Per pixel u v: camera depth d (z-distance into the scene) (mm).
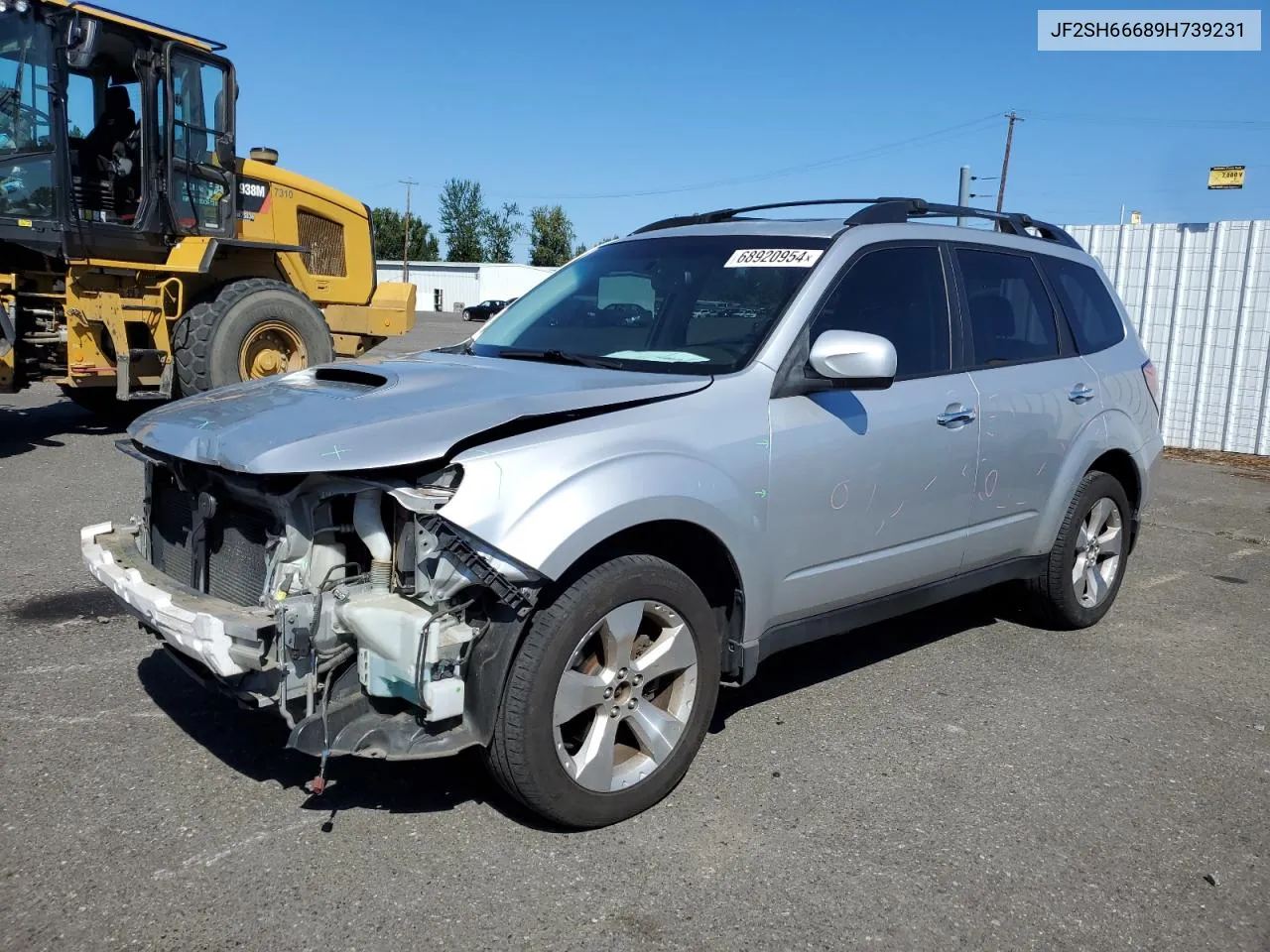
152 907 2867
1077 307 5473
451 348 4613
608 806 3301
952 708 4457
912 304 4438
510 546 2941
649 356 3994
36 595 5445
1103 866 3256
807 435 3785
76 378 9594
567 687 3148
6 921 2787
